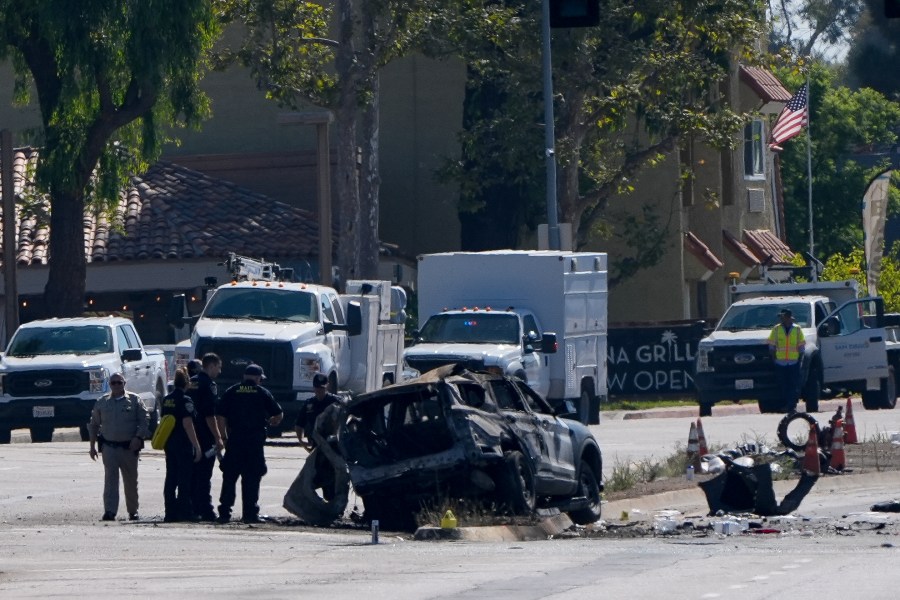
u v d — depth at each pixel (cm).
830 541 5572
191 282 16100
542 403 6844
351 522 6694
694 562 4866
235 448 6725
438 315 11650
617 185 16150
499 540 5956
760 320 13288
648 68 15438
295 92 14375
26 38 13512
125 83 13550
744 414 13838
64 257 13600
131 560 5181
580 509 6900
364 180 14700
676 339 15388
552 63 15475
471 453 6138
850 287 14162
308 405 7119
